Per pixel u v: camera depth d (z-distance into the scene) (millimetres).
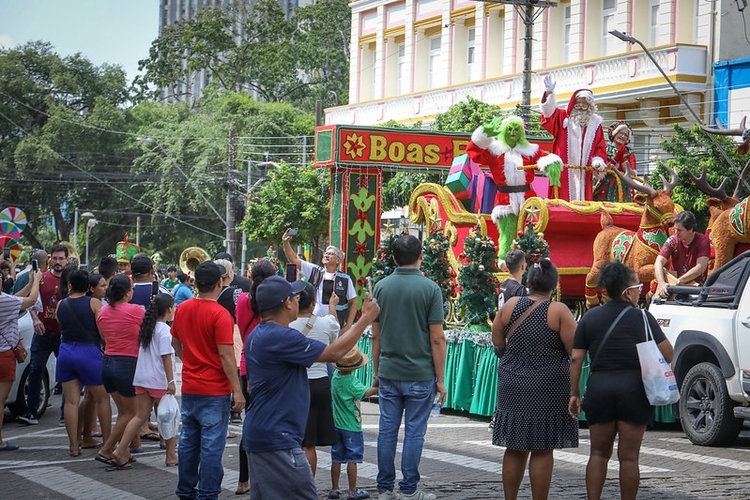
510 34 40812
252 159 57312
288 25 75250
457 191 18703
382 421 9609
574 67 35906
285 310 7410
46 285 14836
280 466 7160
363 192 21719
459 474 11031
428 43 46281
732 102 31562
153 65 75875
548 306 8617
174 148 60219
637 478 8633
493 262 15844
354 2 50438
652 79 32844
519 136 17125
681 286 13492
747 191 27328
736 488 10328
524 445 8539
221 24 75188
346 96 73562
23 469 11461
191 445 9258
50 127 66312
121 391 11633
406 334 9516
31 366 14828
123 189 65625
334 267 13555
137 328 11656
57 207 67625
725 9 32219
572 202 17203
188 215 64812
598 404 8617
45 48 73062
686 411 13125
